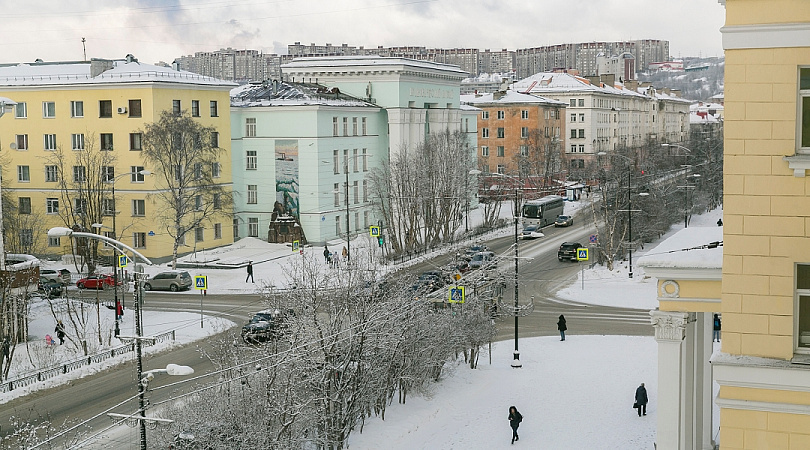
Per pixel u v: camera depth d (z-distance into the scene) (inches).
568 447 1246.3
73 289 2573.8
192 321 2097.7
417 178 3201.3
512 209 4362.7
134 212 2965.1
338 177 3469.5
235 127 3385.8
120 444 1206.9
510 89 5821.9
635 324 2070.6
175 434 1040.2
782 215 590.6
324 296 1294.3
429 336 1467.8
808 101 586.2
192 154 2957.7
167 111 2960.1
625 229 2989.7
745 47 587.2
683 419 776.9
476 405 1453.0
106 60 3078.2
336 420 1213.1
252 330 1792.6
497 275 2126.0
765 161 590.9
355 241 3412.9
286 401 1074.1
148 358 1740.9
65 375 1579.7
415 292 1584.6
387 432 1294.3
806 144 590.6
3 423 1315.2
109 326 2030.0
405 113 3796.8
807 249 586.6
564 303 2346.2
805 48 574.9
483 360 1744.6
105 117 2989.7
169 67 3410.4
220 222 3230.8
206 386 1109.7
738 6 588.1
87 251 2775.6
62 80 3029.0
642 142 7190.0
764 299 599.8
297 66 3873.0
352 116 3565.5
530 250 3284.9
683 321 741.3
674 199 3873.0
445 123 4128.9
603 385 1552.7
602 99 6407.5
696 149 5502.0
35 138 3073.3
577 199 4884.4
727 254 606.9
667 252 784.9
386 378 1347.2
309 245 3334.2
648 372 1631.4
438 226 3289.9
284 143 3346.5
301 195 3339.1
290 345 1198.3
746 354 607.5
